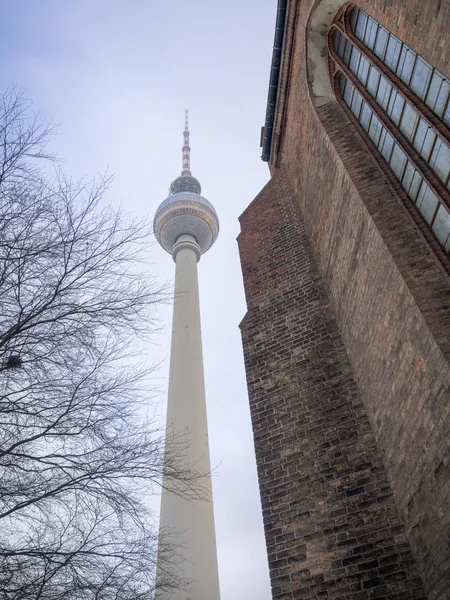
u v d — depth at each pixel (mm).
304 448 8328
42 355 5578
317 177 10688
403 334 6441
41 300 5832
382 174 8117
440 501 5594
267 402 9375
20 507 4801
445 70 5742
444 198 6414
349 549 6887
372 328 7668
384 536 6770
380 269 7219
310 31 11039
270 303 11180
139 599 4883
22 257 5668
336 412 8500
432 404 5703
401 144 7551
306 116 11414
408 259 6609
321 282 10758
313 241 11422
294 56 12352
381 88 8477
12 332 5523
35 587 4406
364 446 7828
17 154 5820
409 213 7199
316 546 7145
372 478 7402
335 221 9453
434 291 6051
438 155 6648
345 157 8938
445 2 5453
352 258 8500
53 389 5496
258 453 8727
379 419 7547
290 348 10000
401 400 6613
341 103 10430
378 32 8594
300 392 9156
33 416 5359
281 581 7078
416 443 6199
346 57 10367
